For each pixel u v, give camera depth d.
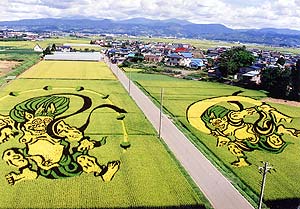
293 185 38.31
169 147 47.03
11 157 40.03
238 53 126.38
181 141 49.66
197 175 38.94
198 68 143.00
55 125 51.06
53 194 33.12
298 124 60.12
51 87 78.56
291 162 44.53
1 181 35.00
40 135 46.88
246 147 48.91
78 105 63.41
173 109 67.19
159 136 50.69
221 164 42.81
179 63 152.25
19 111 56.22
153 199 33.12
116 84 89.88
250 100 77.50
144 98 76.12
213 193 35.06
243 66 120.06
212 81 106.62
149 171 38.88
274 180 39.25
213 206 32.59
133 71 122.50
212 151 46.81
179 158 43.44
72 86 81.69
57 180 35.84
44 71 107.25
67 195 33.06
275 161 44.62
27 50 187.25
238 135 53.31
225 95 82.38
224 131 55.00
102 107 63.91
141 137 49.78
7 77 93.31
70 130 49.78
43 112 56.91
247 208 32.75
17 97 66.50
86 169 38.56
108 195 33.47
